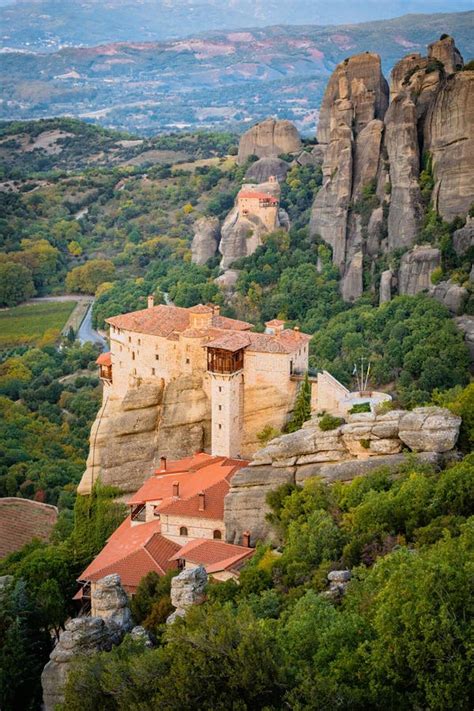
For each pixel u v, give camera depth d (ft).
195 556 330.13
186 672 216.95
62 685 256.52
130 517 394.93
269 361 413.80
